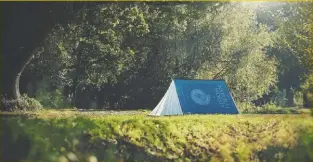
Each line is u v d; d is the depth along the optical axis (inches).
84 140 301.6
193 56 1558.8
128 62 1561.3
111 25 1075.9
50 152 281.6
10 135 283.9
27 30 778.2
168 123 366.3
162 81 1588.3
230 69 1610.5
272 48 2276.1
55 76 1434.5
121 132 327.0
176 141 344.8
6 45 779.4
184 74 1577.3
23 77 1334.9
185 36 1531.7
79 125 313.1
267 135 375.6
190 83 896.3
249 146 356.5
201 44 1547.7
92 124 322.0
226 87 928.3
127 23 1052.5
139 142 326.0
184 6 844.0
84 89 1638.8
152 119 378.6
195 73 1579.7
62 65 1446.9
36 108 858.1
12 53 789.2
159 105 872.9
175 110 850.1
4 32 770.8
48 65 1355.8
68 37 1214.9
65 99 1392.7
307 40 882.1
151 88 1605.6
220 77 1624.0
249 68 1642.5
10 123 294.4
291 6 1125.7
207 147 348.8
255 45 1621.6
